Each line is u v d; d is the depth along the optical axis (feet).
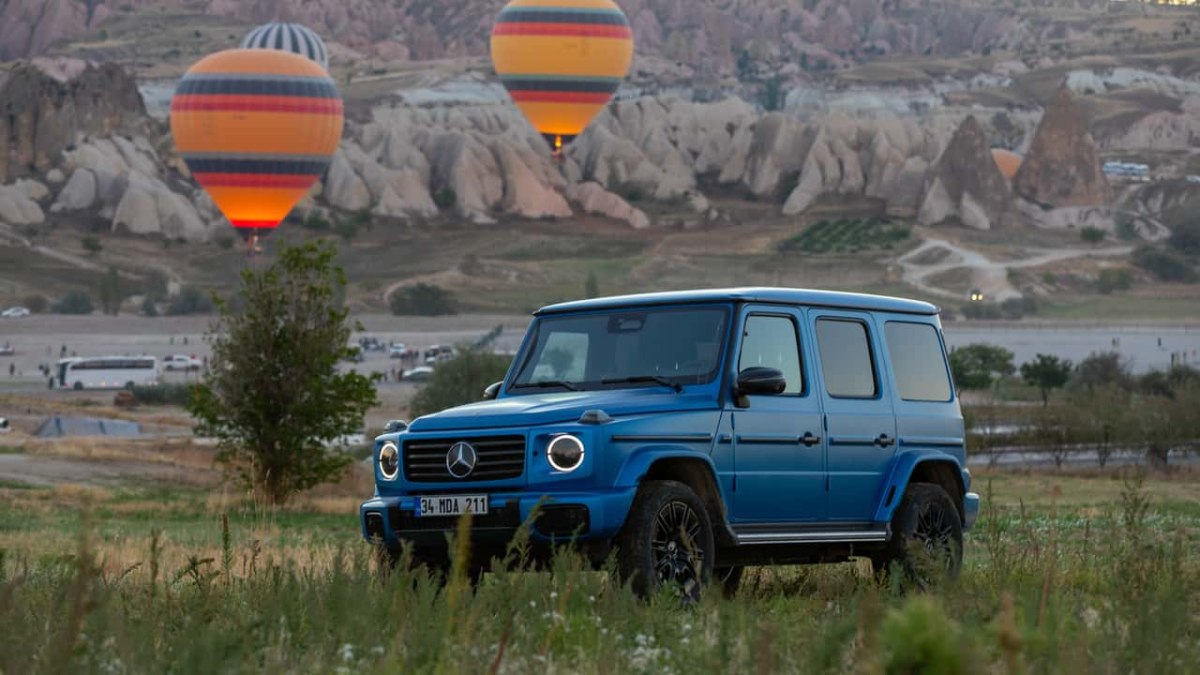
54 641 25.68
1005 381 595.88
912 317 45.80
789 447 40.37
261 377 170.09
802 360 41.52
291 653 27.91
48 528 120.37
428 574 37.47
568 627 29.14
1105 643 27.55
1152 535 55.26
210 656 25.13
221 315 172.45
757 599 38.88
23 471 221.05
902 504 43.88
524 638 28.58
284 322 171.32
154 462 241.35
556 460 36.09
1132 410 276.62
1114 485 199.52
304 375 170.81
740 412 39.14
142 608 32.50
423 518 37.40
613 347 40.63
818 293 42.88
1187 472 248.11
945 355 46.93
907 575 42.96
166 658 26.32
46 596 33.12
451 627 27.76
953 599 33.17
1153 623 27.35
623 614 31.30
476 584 39.34
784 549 40.70
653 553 36.09
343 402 172.35
